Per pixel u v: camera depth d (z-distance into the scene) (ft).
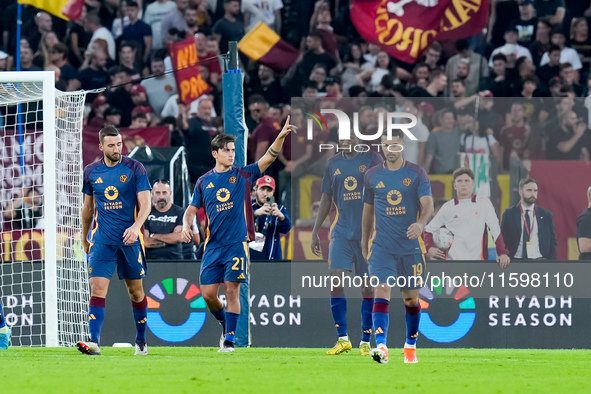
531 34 159.63
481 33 160.04
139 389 43.32
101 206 74.18
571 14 160.45
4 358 68.85
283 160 142.92
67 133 104.37
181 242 106.73
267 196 102.83
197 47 155.33
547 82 159.33
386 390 44.34
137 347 76.79
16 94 104.17
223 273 80.84
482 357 77.36
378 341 64.80
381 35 155.12
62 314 97.09
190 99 153.99
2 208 115.44
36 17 161.58
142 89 156.35
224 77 95.45
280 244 103.09
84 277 102.94
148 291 95.86
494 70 157.79
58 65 160.76
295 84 157.07
